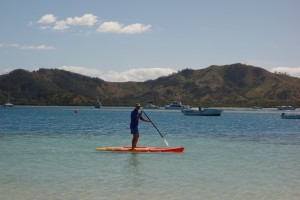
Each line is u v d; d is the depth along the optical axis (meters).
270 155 20.98
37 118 84.50
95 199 10.82
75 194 11.38
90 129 44.94
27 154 20.72
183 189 12.15
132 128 22.36
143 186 12.55
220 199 10.95
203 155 20.83
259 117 115.75
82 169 15.88
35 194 11.34
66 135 35.09
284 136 36.25
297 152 22.45
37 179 13.62
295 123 72.69
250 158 19.67
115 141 29.14
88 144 26.53
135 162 18.00
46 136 33.66
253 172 15.38
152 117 106.69
